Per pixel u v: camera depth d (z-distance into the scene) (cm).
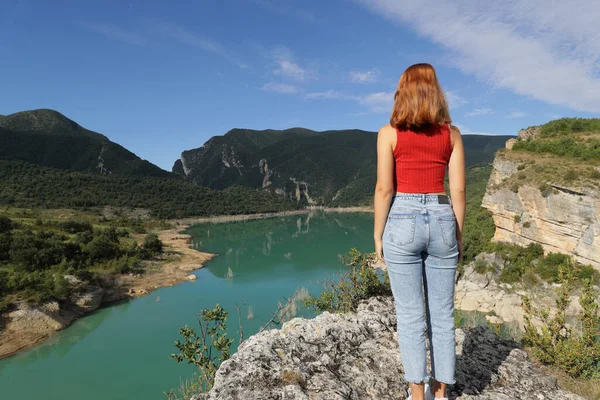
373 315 363
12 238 4528
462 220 213
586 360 340
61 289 3562
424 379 218
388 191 208
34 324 3155
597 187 3366
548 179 3797
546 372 330
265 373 254
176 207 14962
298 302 1838
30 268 4172
